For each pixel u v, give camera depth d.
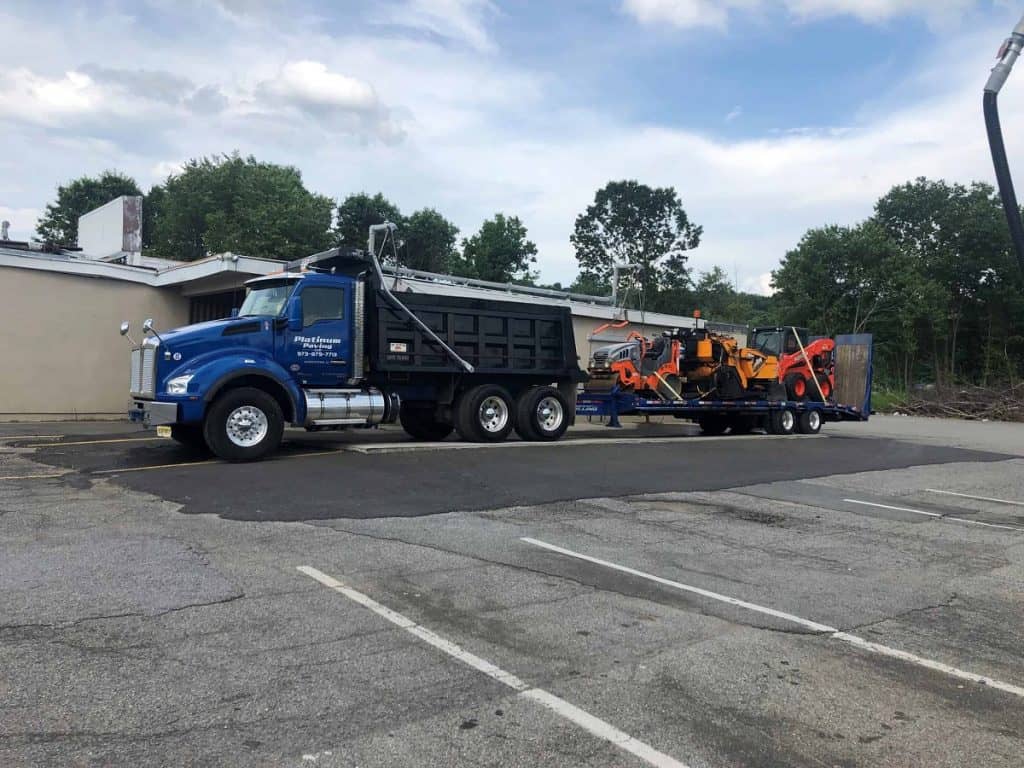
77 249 21.92
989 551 7.44
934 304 50.69
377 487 9.16
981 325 55.59
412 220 55.88
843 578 6.27
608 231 70.06
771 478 11.39
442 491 9.09
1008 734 3.62
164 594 5.13
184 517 7.37
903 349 50.53
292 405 11.93
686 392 19.25
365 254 13.09
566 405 15.48
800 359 21.34
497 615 4.98
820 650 4.62
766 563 6.62
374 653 4.28
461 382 14.45
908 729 3.64
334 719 3.51
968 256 54.88
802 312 52.22
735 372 19.72
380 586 5.46
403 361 13.34
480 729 3.47
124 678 3.86
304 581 5.51
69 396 17.98
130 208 22.72
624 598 5.45
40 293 17.62
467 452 12.62
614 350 18.58
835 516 8.83
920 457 15.25
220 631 4.52
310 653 4.25
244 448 11.16
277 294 12.50
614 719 3.62
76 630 4.46
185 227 50.22
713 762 3.27
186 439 11.90
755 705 3.83
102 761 3.10
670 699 3.86
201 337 11.39
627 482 10.33
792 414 20.69
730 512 8.76
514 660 4.27
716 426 20.92
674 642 4.64
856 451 15.90
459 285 21.39
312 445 13.51
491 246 53.81
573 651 4.43
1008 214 3.88
